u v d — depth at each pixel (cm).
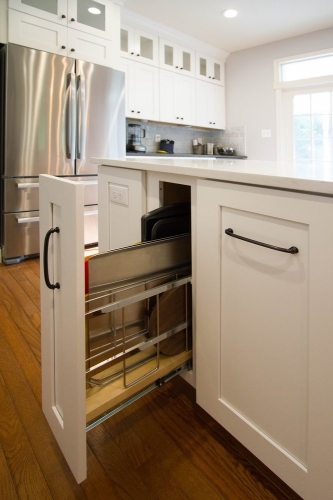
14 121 270
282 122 450
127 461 97
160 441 104
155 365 105
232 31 403
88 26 304
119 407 97
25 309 198
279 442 81
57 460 97
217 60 473
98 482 90
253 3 337
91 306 88
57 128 293
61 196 79
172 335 108
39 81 277
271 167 103
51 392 100
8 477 91
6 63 260
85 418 83
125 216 138
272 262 76
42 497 86
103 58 319
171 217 120
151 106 396
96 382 96
